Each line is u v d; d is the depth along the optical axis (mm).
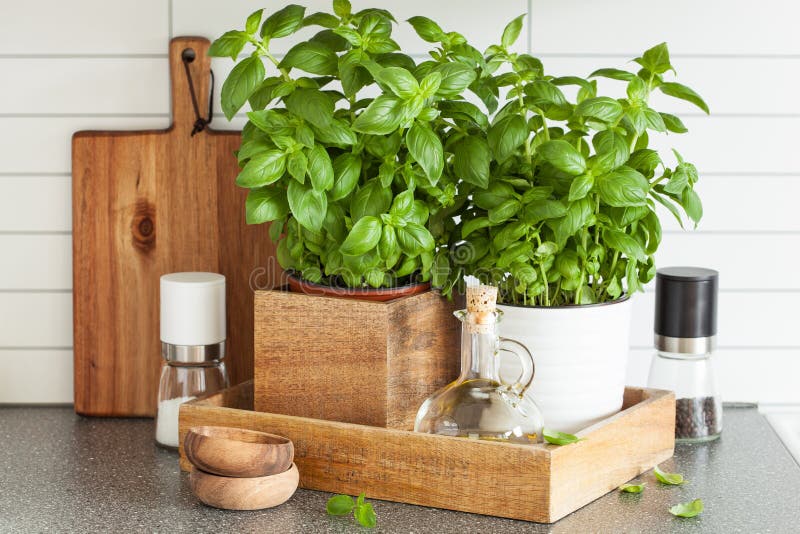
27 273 1686
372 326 1265
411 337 1312
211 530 1153
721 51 1627
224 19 1628
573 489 1190
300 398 1314
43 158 1662
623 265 1319
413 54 1625
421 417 1237
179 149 1622
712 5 1619
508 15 1618
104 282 1647
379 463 1230
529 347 1279
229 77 1257
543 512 1151
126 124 1652
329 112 1200
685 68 1632
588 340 1278
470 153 1256
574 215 1220
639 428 1318
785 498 1262
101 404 1661
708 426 1496
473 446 1178
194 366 1477
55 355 1698
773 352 1684
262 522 1174
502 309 1290
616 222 1276
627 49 1628
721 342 1684
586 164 1229
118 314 1651
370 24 1278
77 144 1625
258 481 1193
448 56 1336
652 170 1322
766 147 1646
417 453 1208
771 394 1688
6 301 1688
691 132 1641
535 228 1277
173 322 1459
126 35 1635
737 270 1667
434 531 1139
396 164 1274
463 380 1231
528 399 1222
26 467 1388
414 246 1229
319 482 1267
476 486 1182
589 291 1318
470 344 1224
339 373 1290
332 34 1323
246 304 1643
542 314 1265
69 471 1371
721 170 1649
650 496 1262
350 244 1195
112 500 1256
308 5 1624
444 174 1317
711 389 1507
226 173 1623
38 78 1646
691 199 1295
